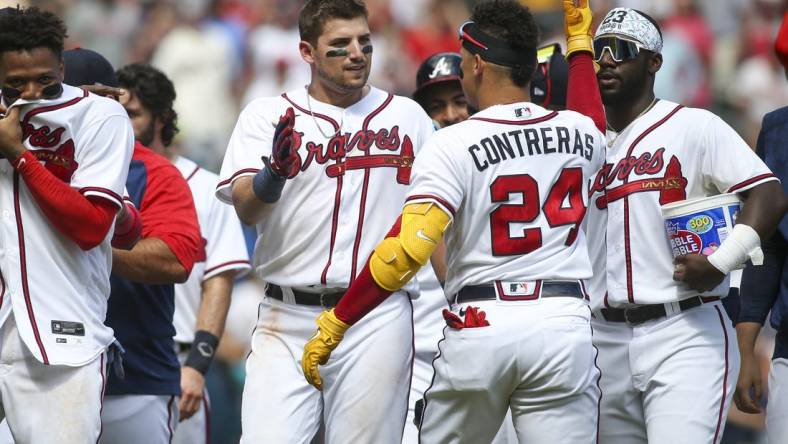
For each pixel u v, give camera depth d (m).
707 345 20.80
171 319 23.88
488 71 19.66
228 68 53.72
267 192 19.69
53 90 18.69
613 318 21.62
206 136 51.91
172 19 54.41
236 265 26.47
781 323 21.30
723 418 20.70
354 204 20.72
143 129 25.81
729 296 22.36
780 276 21.81
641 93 21.73
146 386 23.25
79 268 18.97
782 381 21.11
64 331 18.73
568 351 18.77
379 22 57.66
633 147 21.42
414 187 18.81
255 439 20.41
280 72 54.03
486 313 18.92
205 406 26.77
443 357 19.36
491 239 18.98
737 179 20.55
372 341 20.44
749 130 56.72
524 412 19.23
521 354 18.75
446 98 26.17
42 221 18.75
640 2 59.38
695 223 20.38
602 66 21.66
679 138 21.19
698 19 59.53
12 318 18.70
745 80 58.22
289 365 20.78
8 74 18.34
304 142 20.73
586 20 20.98
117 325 22.94
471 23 19.94
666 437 20.52
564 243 19.12
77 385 18.70
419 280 24.83
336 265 20.55
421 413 20.39
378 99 21.33
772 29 60.19
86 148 18.83
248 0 56.03
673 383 20.72
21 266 18.66
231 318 36.38
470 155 18.84
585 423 19.16
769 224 20.30
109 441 23.05
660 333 21.02
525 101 19.81
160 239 22.34
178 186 23.08
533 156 19.05
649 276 21.06
